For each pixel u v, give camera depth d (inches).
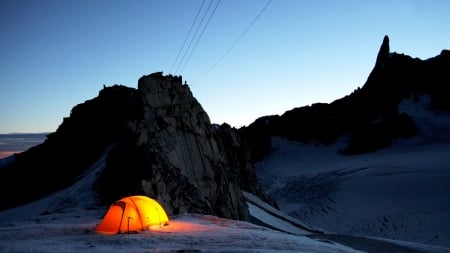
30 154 3218.5
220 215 1464.1
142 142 1505.9
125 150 1608.0
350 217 3336.6
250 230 918.4
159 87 1774.1
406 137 7214.6
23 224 1047.6
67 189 1918.1
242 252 518.9
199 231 836.0
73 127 3221.0
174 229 860.0
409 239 2401.6
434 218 2765.7
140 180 1298.0
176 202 1272.1
